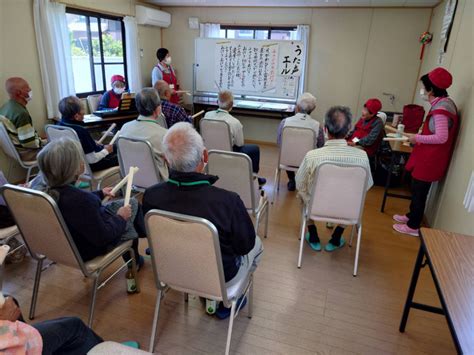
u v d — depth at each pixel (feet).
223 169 7.25
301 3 15.61
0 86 11.09
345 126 6.91
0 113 10.14
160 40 19.30
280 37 17.67
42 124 12.94
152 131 8.16
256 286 7.00
